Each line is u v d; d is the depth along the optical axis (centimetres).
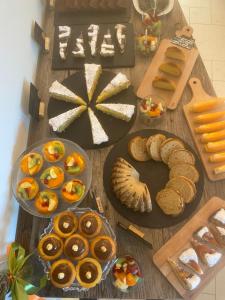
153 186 81
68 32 106
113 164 84
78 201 75
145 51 100
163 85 94
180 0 180
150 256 74
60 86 96
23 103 90
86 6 110
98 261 68
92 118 91
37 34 100
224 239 75
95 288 71
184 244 75
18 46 85
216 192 81
